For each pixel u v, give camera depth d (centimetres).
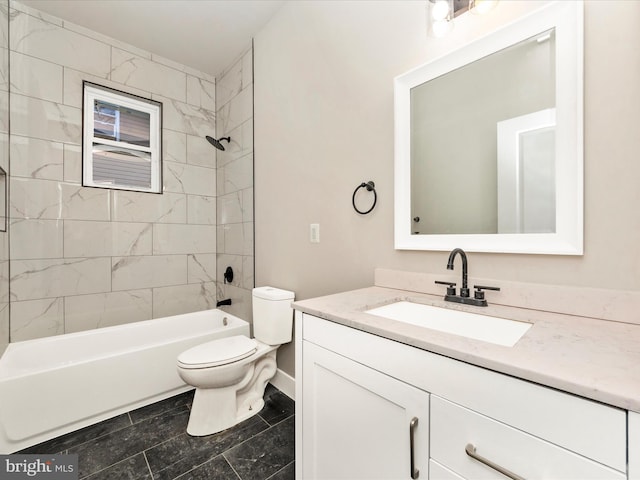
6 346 181
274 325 182
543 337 69
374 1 144
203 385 150
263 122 221
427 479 68
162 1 197
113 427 158
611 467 45
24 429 140
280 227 205
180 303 269
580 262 88
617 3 82
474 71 112
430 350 67
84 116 225
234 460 134
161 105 260
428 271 124
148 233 253
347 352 88
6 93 188
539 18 95
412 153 130
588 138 86
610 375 49
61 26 214
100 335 202
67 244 216
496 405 57
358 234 152
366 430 83
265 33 219
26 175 200
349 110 156
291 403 184
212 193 290
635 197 79
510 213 103
